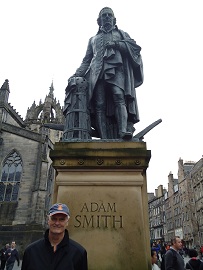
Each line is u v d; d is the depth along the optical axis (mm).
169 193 82438
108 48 4629
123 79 4691
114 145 3789
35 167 35406
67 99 4574
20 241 30109
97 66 4664
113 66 4555
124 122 4367
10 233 30656
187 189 67125
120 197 3467
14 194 34062
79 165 3623
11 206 33156
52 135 55594
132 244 3207
